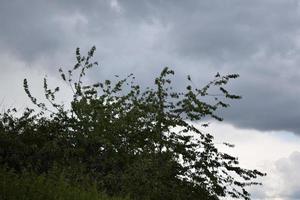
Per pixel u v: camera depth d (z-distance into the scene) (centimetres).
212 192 1667
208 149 1706
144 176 1529
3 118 1641
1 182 1012
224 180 1711
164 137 1697
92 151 1627
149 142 1672
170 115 1730
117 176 1547
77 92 1783
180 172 1694
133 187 1505
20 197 980
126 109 1791
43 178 1125
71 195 1088
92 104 1719
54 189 1077
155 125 1698
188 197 1634
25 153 1509
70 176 1412
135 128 1689
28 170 1440
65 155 1536
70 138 1638
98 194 1227
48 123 1689
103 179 1518
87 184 1350
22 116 1664
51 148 1529
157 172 1578
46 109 1756
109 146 1625
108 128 1661
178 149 1666
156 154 1650
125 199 1342
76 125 1678
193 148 1709
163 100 1775
